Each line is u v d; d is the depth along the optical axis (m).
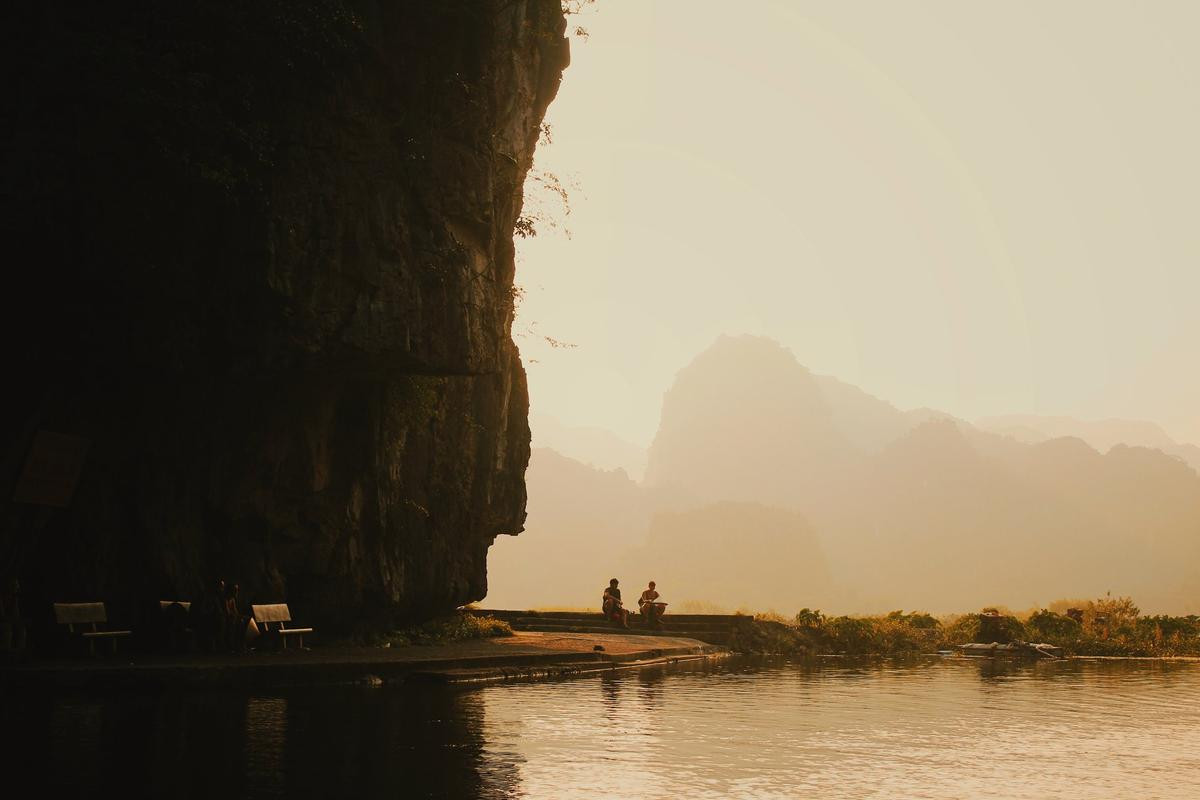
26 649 15.18
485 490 25.33
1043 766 9.49
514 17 22.22
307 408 19.22
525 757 9.47
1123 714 13.86
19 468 15.48
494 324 20.81
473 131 20.06
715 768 9.14
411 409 21.58
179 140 15.31
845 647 30.22
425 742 10.10
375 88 18.19
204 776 8.14
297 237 16.47
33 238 14.62
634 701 14.59
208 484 17.89
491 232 20.92
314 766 8.67
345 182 17.31
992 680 19.73
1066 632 31.55
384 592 20.89
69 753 8.97
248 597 18.31
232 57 16.36
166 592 17.12
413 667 16.39
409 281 18.22
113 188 15.08
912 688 17.70
